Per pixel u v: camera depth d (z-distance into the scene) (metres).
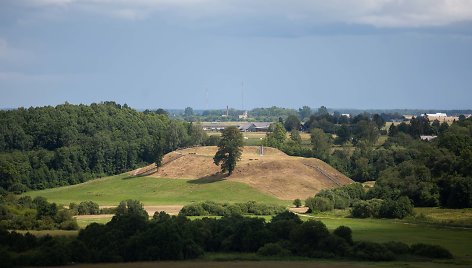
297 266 179.62
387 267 179.88
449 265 184.12
